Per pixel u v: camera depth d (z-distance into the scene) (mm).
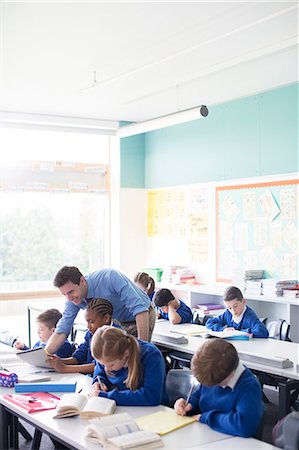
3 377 3232
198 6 3818
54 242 7730
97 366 3213
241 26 4098
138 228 7844
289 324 5191
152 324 3926
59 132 7391
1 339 4527
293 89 5715
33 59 4855
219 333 4598
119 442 2270
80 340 6379
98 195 7879
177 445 2320
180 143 7223
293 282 5602
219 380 2512
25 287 7562
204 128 6824
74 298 3594
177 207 7273
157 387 2875
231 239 6445
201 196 6891
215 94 6191
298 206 5645
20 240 7539
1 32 4211
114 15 3939
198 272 6941
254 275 5953
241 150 6316
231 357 2525
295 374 3455
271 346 4242
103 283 3703
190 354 4391
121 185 7727
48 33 4250
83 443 2346
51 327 4145
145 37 4375
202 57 4883
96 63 5000
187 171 7102
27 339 7184
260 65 5141
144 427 2516
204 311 6320
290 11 3893
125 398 2844
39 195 7629
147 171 7836
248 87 5914
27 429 4520
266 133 6012
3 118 6848
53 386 3111
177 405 2709
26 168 7457
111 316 3443
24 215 7562
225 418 2482
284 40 4379
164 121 5926
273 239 5922
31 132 7496
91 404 2727
